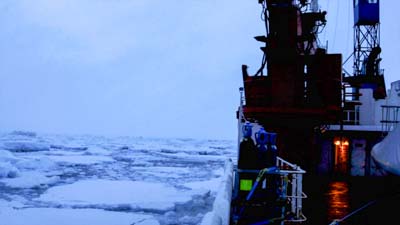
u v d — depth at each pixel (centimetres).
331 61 1794
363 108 2147
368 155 1930
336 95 1791
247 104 1859
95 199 2106
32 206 1884
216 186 2703
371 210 855
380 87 2652
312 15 2172
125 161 5291
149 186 2648
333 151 1961
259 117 1781
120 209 1850
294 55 1783
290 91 1788
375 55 2798
